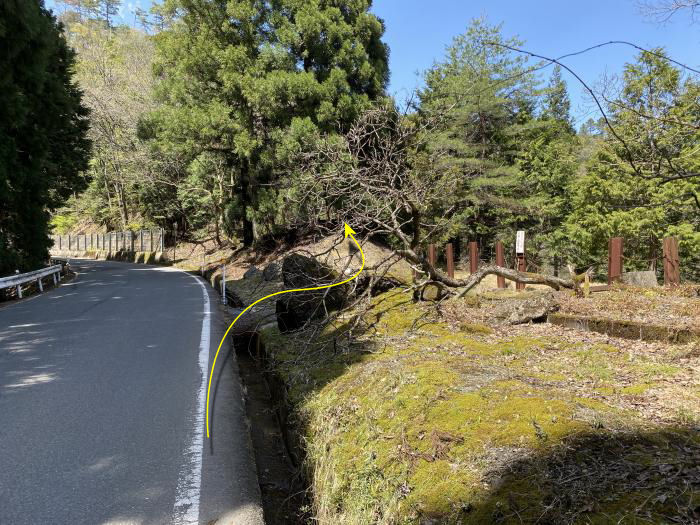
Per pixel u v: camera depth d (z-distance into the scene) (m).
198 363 6.35
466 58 21.48
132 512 2.94
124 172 38.38
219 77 22.08
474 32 21.16
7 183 15.41
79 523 2.82
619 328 5.31
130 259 39.81
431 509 2.43
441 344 5.28
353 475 3.14
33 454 3.70
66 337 8.03
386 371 4.27
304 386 4.85
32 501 3.04
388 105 8.70
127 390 5.22
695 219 17.50
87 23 73.88
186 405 4.78
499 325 6.10
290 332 7.14
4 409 4.66
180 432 4.14
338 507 3.10
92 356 6.71
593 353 4.59
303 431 4.17
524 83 21.39
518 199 24.20
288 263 7.39
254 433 4.88
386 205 7.10
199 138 22.06
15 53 14.61
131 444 3.89
